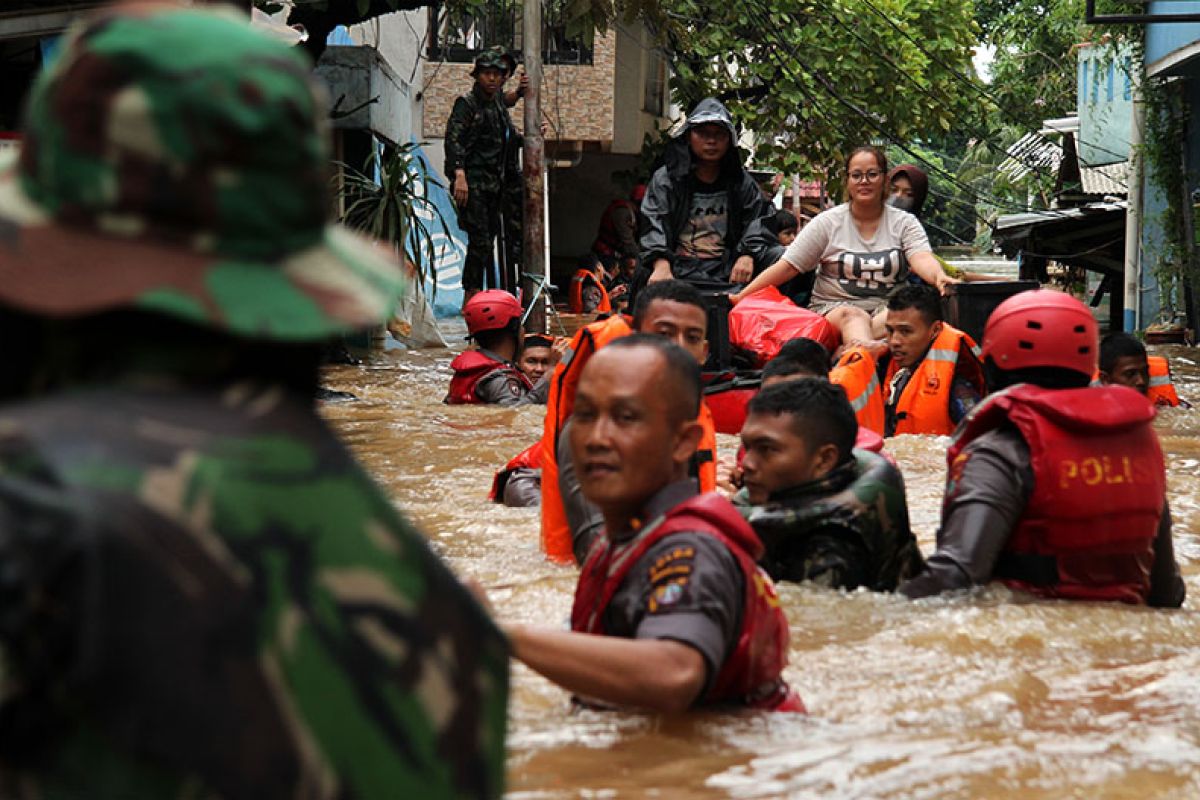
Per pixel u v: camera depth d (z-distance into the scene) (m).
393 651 1.59
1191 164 21.58
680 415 3.66
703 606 3.38
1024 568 5.14
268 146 1.59
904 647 4.47
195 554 1.49
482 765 1.66
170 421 1.55
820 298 11.58
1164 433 10.42
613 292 24.81
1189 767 3.42
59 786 1.43
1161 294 21.89
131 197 1.56
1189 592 5.80
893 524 5.20
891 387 9.69
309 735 1.50
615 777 3.27
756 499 5.29
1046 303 5.23
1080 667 4.35
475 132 18.44
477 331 12.22
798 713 3.73
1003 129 42.44
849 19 23.97
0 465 1.48
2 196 1.61
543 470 5.95
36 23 10.10
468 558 6.04
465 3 23.03
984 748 3.54
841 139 24.22
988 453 5.15
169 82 1.56
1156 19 16.28
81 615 1.43
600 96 26.73
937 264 11.10
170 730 1.44
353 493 1.63
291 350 1.67
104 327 1.59
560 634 3.23
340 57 17.11
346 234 1.76
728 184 12.84
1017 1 45.91
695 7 22.22
